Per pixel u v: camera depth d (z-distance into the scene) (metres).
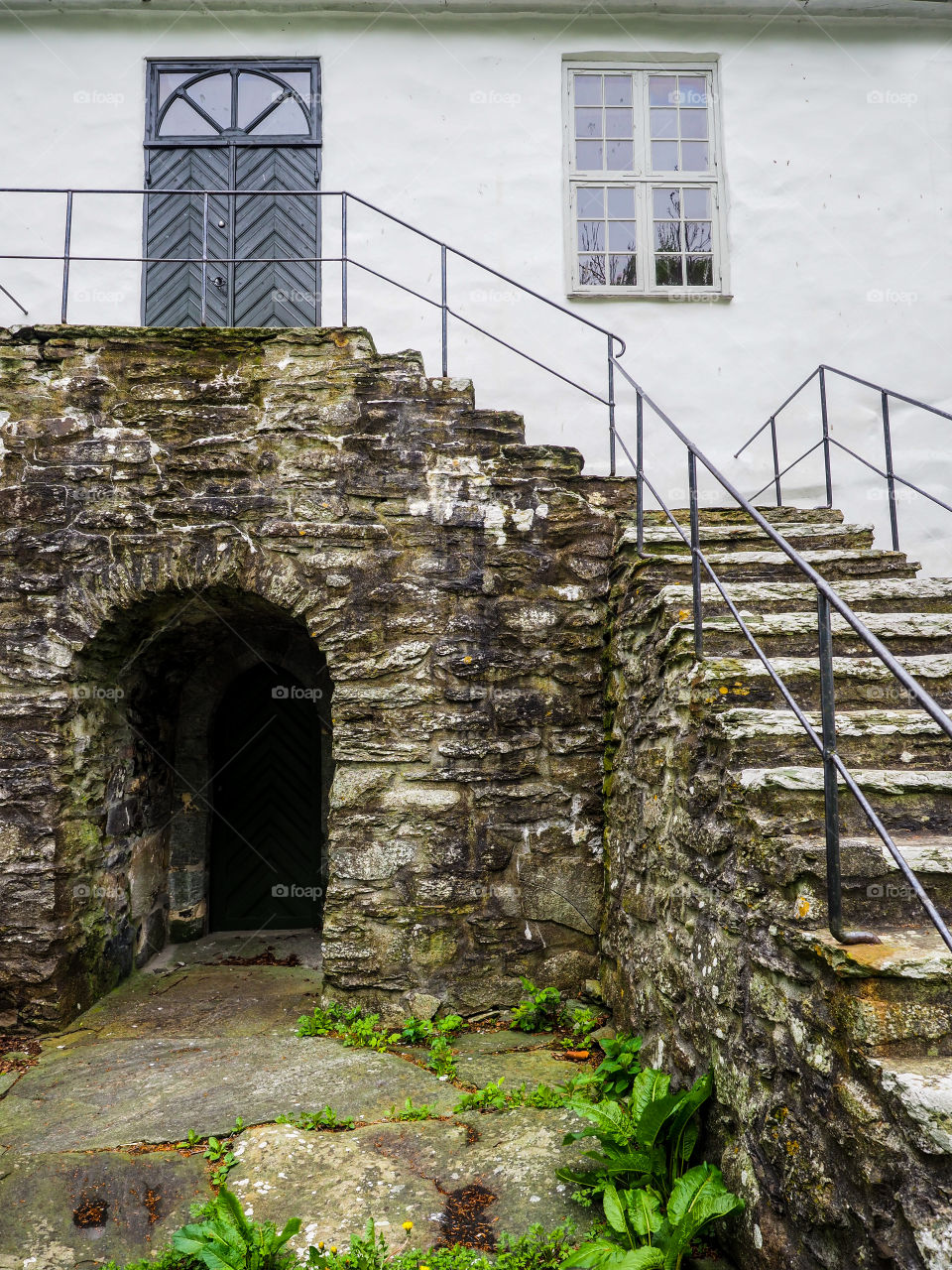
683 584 3.57
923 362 6.07
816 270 6.10
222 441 4.34
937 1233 1.58
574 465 4.52
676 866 3.11
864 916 2.15
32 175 5.86
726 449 5.99
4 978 4.11
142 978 5.06
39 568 4.27
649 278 6.15
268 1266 2.37
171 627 4.93
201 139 6.01
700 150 6.27
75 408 4.34
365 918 4.22
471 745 4.33
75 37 5.96
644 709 3.68
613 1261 2.17
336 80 6.00
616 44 6.11
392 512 4.39
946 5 6.02
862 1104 1.80
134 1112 3.26
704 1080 2.60
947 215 6.13
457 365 5.94
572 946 4.34
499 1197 2.69
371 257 5.95
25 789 4.16
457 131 6.02
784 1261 2.08
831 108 6.16
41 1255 2.55
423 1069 3.65
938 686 2.99
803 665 2.96
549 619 4.43
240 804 6.08
